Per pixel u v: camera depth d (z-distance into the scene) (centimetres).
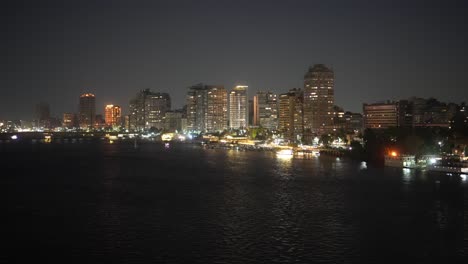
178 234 11769
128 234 11800
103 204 15538
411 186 19588
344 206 15150
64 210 14625
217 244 10919
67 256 10212
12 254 10362
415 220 13275
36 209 14788
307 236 11588
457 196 17025
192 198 16625
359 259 9975
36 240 11375
